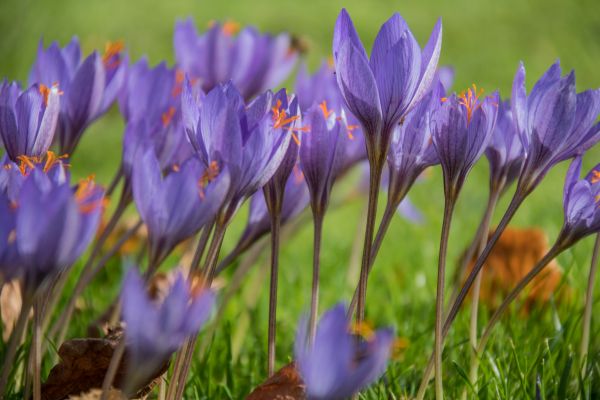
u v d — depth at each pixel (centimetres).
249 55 107
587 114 84
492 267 110
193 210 80
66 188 77
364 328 81
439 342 85
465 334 102
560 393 91
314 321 87
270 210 86
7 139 86
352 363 80
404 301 113
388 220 86
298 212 91
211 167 81
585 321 94
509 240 111
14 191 81
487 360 96
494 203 93
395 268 124
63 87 94
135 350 77
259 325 108
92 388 86
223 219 82
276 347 104
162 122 93
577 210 85
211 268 83
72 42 96
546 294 108
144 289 80
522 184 85
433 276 122
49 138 86
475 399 90
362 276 85
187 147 93
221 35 106
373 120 84
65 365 86
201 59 107
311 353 77
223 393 96
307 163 85
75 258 78
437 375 85
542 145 85
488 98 84
